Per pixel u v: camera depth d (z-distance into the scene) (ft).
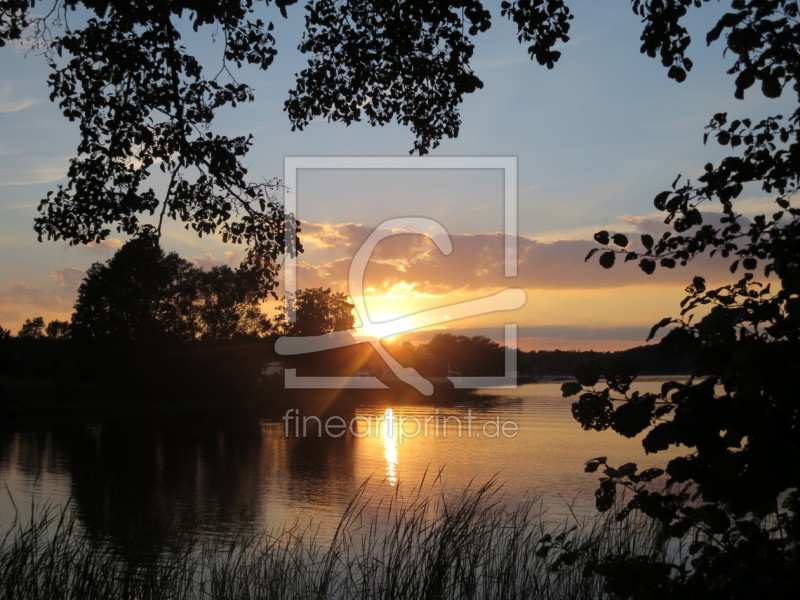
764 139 12.90
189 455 145.18
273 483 108.58
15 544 27.17
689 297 11.63
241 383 261.24
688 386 9.27
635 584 10.18
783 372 8.20
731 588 9.41
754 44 10.21
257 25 29.71
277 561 29.25
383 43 30.58
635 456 85.66
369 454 141.59
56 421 216.74
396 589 25.16
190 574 27.89
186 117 29.30
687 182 12.25
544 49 24.08
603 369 10.08
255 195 30.78
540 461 119.85
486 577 24.32
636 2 15.10
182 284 246.27
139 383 247.29
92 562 26.50
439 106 31.86
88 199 29.84
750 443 8.82
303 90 32.68
